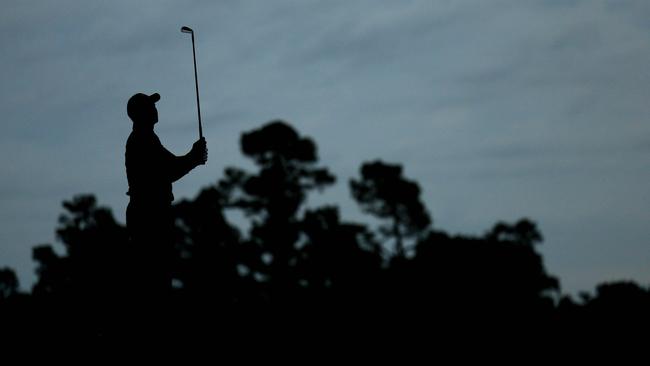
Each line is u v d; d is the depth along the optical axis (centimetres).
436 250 5709
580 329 5006
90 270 5769
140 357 871
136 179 897
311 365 4775
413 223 8825
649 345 4778
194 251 7800
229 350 3253
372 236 8069
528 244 8138
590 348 4838
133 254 893
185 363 923
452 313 5231
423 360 4994
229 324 4884
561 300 5822
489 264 5538
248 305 6694
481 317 5191
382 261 7712
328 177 8750
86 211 6731
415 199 8875
